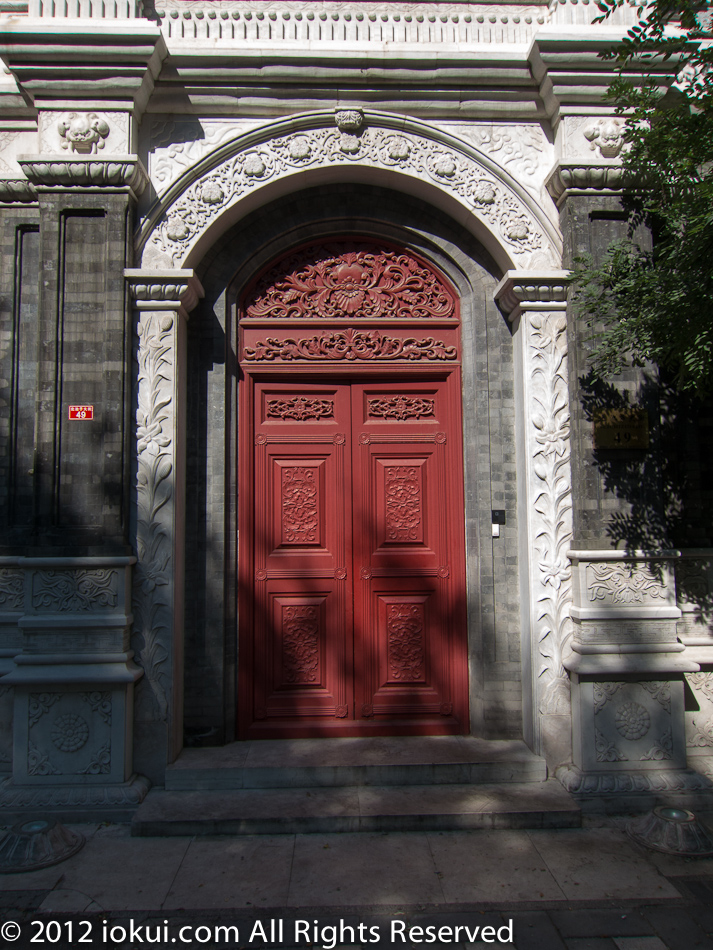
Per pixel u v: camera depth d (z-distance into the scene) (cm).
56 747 368
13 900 290
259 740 424
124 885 300
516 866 315
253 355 445
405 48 403
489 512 431
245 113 416
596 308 369
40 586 374
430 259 452
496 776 386
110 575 376
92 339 390
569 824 351
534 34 390
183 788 377
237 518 436
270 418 449
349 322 448
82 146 390
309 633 439
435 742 418
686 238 324
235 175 414
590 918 279
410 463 450
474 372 440
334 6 425
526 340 412
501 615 427
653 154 335
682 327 327
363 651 438
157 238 405
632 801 367
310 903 287
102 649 373
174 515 392
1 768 397
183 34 414
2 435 419
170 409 396
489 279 444
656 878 305
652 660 384
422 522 447
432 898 291
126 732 371
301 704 432
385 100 417
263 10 420
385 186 440
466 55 403
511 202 421
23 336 421
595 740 379
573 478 403
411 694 437
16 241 423
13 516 412
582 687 381
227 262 437
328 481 448
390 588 442
